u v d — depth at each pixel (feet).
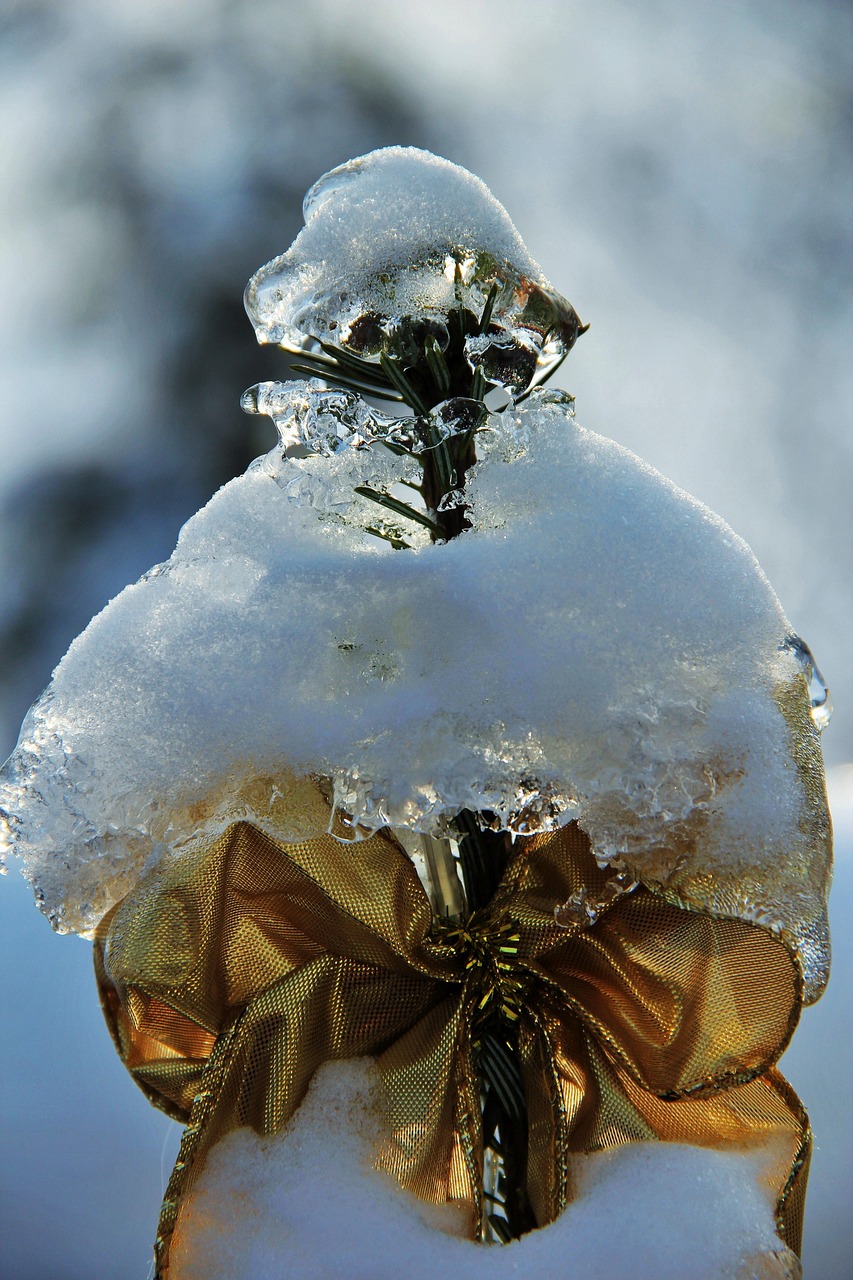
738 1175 2.37
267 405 2.42
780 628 2.38
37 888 2.36
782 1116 2.41
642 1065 2.38
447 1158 2.39
